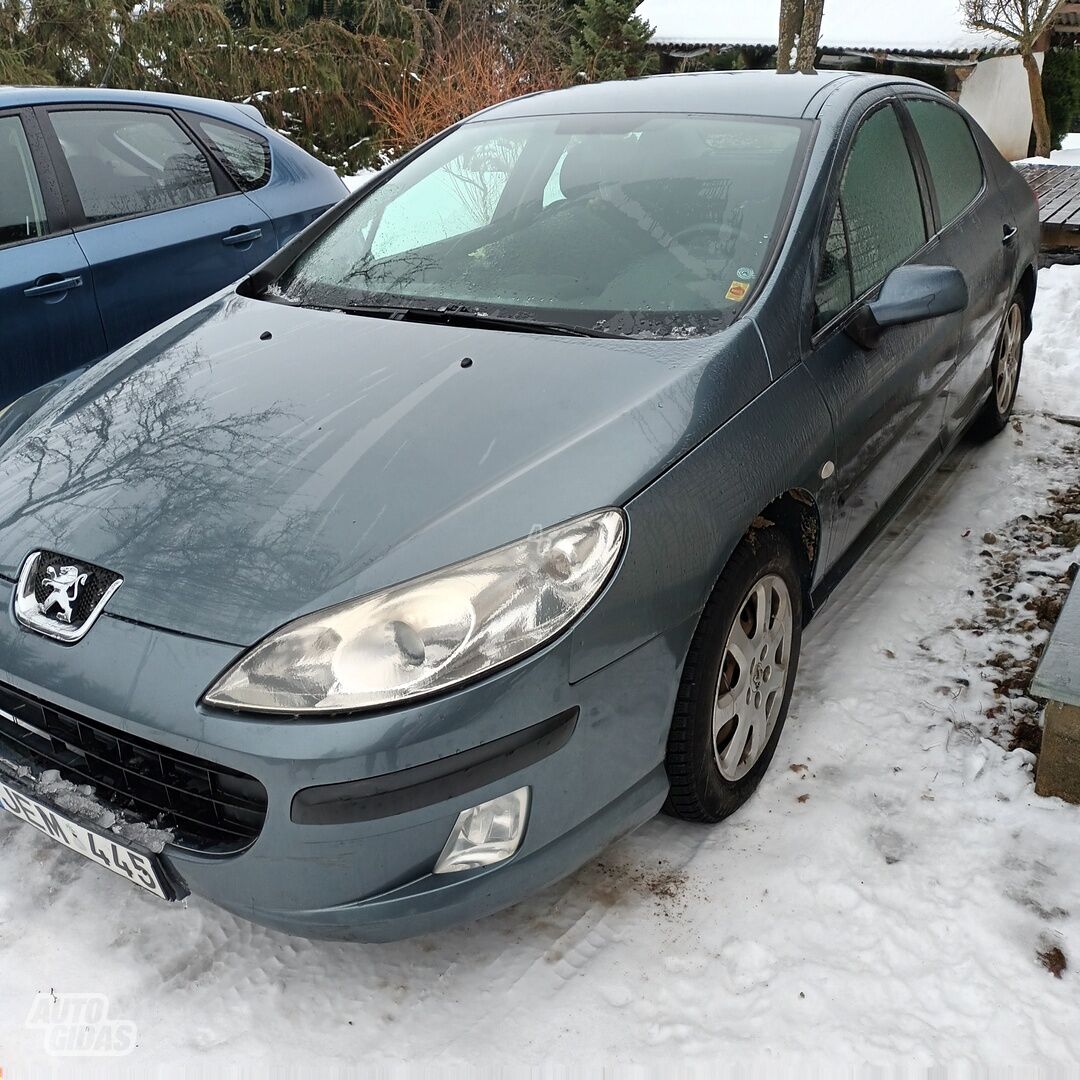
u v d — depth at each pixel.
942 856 2.12
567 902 2.05
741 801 2.25
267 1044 1.80
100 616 1.71
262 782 1.58
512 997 1.87
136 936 2.01
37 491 1.98
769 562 2.13
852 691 2.64
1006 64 18.22
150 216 3.95
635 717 1.83
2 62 8.66
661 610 1.81
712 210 2.45
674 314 2.23
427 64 11.31
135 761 1.74
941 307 2.34
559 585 1.68
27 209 3.64
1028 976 1.86
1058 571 3.14
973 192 3.53
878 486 2.71
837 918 1.99
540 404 1.96
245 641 1.60
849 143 2.63
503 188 2.79
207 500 1.83
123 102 4.06
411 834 1.62
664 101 2.86
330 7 14.20
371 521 1.73
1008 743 2.45
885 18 18.03
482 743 1.62
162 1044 1.80
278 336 2.41
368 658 1.59
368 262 2.69
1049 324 5.55
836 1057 1.73
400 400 2.02
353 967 1.95
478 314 2.36
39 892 2.10
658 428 1.91
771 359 2.16
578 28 16.69
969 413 3.56
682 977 1.89
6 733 1.92
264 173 4.43
